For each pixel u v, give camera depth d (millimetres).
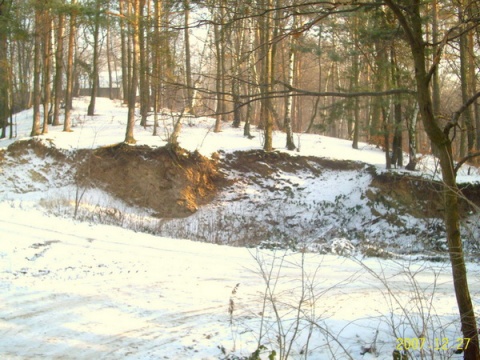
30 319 6547
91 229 13633
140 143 24938
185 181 23953
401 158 23031
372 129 16109
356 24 10117
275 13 6176
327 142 29391
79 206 20688
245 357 5449
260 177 24938
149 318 6930
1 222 12945
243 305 7766
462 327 5055
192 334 6297
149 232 18234
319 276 10461
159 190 23859
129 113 24938
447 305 7961
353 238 20109
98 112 36062
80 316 6793
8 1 20922
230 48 8664
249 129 28297
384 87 10922
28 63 42031
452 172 5082
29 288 7996
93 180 24234
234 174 25094
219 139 27234
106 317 6840
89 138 26734
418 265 12289
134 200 23750
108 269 9766
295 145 27562
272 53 15117
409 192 20141
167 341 6023
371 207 21297
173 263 10852
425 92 5082
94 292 8055
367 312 7398
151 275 9594
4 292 7668
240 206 23812
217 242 17984
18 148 25922
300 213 22891
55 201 20156
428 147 12789
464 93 12938
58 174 24656
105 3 15156
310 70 36125
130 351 5656
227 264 11242
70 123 30984
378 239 19109
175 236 18484
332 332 6422
